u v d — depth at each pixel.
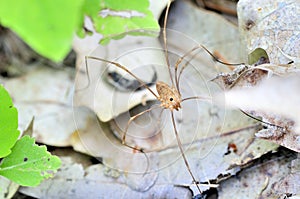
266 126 0.19
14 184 0.20
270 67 0.18
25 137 0.18
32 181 0.18
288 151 0.19
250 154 0.19
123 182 0.20
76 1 0.10
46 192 0.20
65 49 0.10
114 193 0.20
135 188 0.20
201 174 0.20
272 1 0.19
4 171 0.18
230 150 0.20
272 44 0.19
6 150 0.18
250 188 0.19
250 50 0.19
